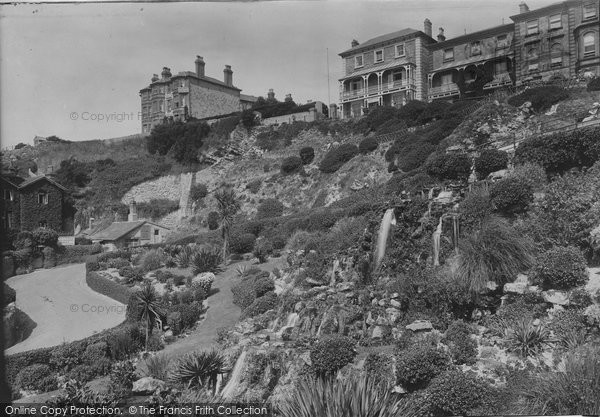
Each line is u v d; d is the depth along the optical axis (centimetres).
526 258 1332
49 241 3872
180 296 2644
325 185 4288
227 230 3491
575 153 1614
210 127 6122
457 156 2134
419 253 1631
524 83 3878
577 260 1230
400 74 5481
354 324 1521
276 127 5819
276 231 3406
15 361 1945
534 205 1504
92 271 3428
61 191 4259
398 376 1167
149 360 1925
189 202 5291
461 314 1362
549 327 1148
